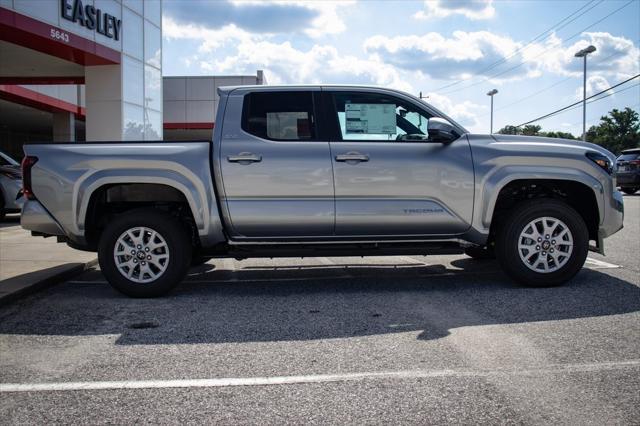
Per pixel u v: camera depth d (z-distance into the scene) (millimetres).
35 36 13320
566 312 4852
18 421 3008
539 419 2943
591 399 3162
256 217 5578
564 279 5754
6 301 5398
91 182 5551
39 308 5281
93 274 6980
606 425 2871
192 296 5715
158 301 5523
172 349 4105
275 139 5680
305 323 4695
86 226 5664
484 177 5676
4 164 13180
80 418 3037
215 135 5660
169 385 3459
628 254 7766
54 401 3250
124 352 4055
